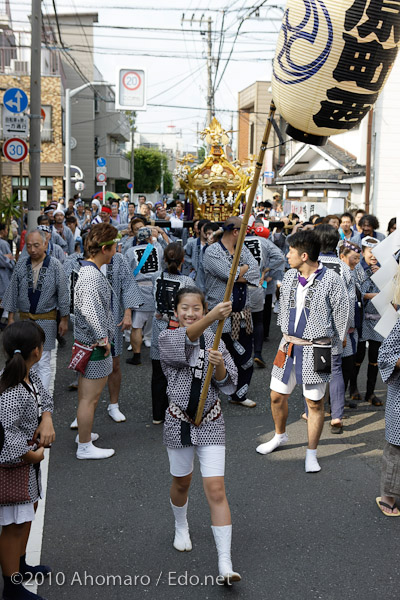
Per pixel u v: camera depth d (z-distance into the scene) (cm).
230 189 1225
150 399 679
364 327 643
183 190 1263
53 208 1528
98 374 510
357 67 320
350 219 846
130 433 579
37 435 321
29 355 318
